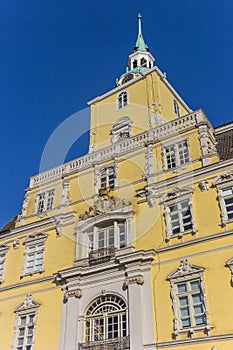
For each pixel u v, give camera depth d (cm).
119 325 2127
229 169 2303
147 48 4366
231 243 2044
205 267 2041
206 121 2625
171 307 2023
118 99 3578
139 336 1994
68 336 2209
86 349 2111
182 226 2267
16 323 2497
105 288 2291
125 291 2205
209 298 1939
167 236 2272
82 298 2339
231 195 2205
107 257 2362
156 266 2197
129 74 3928
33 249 2820
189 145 2578
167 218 2345
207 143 2530
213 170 2348
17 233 2978
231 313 1845
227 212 2172
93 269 2373
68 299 2358
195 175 2398
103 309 2247
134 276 2198
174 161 2589
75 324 2233
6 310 2606
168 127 2786
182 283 2067
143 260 2231
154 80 3456
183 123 2731
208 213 2219
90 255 2447
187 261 2112
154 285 2136
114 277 2291
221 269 1992
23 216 3059
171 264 2156
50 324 2350
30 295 2567
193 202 2309
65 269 2450
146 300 2106
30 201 3144
